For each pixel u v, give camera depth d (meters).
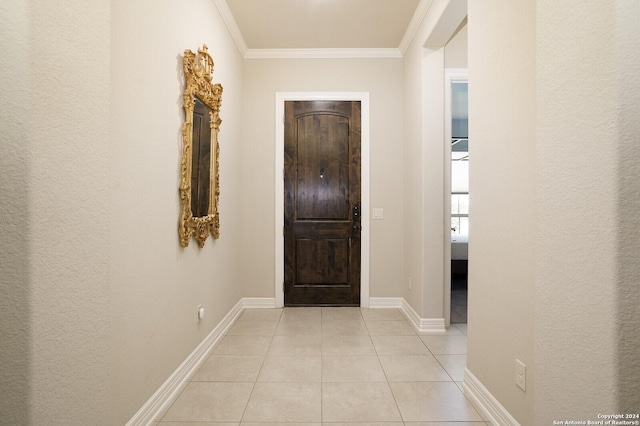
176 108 1.98
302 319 3.35
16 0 0.75
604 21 0.80
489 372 1.74
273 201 3.74
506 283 1.59
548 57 0.97
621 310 0.78
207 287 2.53
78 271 0.87
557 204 0.94
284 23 3.20
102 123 0.95
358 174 3.76
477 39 1.86
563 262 0.92
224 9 2.84
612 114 0.78
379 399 1.91
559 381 0.93
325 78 3.73
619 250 0.77
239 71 3.54
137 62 1.56
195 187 2.29
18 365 0.75
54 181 0.81
